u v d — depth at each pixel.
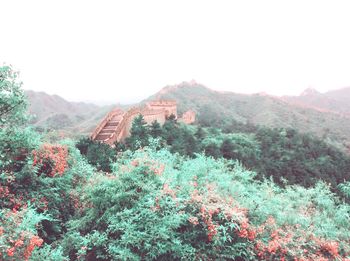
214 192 7.96
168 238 6.51
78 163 9.63
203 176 9.68
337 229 9.36
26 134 7.79
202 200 7.12
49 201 7.65
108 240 6.51
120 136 21.06
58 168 8.24
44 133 9.82
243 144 34.56
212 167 10.63
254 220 7.96
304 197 11.04
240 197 8.78
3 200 6.82
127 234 6.06
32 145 7.98
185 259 6.25
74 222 7.13
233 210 7.00
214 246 6.65
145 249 6.41
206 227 6.61
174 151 17.98
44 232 6.89
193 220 6.30
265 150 34.50
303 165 28.91
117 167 8.42
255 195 9.38
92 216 7.15
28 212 5.51
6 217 5.10
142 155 9.02
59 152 9.03
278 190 11.19
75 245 6.31
